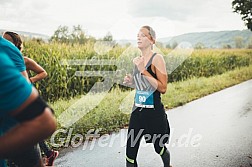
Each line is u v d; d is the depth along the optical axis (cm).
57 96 803
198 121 651
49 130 108
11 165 306
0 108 103
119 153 463
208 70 1397
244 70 1542
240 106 801
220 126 608
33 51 776
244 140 515
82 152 465
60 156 448
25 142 104
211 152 459
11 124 129
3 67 104
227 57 1541
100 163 423
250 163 413
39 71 384
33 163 254
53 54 797
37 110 106
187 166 406
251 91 1050
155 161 425
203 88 1087
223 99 912
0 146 102
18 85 103
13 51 250
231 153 453
